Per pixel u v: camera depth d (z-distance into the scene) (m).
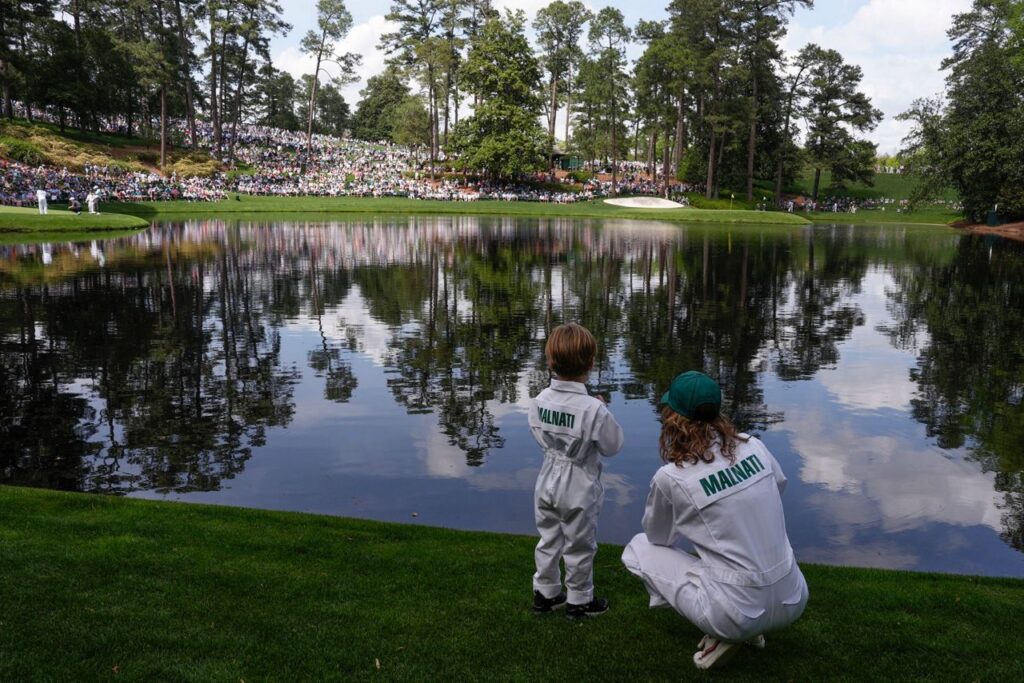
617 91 73.00
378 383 9.37
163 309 14.38
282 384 9.27
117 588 3.90
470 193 66.56
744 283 19.44
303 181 65.12
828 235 40.78
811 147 75.06
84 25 68.94
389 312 14.43
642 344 11.90
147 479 6.23
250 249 26.28
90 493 5.92
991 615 3.83
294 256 24.30
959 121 50.56
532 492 6.07
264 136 80.62
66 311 13.98
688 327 13.38
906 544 5.29
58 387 8.99
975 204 51.91
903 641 3.52
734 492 2.92
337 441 7.24
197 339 11.77
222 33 68.31
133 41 65.44
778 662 3.31
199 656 3.27
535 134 69.81
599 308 15.21
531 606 3.80
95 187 48.19
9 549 4.36
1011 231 47.09
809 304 16.27
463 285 18.23
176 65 62.44
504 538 4.88
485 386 9.27
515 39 70.88
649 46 66.69
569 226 43.28
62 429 7.48
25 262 21.23
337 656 3.29
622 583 4.15
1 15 58.59
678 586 3.08
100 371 9.76
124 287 17.00
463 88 72.25
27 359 10.36
